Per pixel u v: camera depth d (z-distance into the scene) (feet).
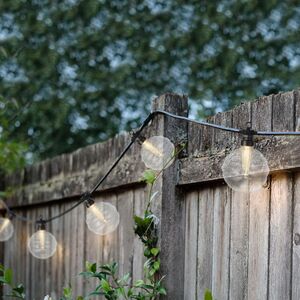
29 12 30.19
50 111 29.73
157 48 29.63
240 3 29.07
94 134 29.84
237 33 29.07
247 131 9.64
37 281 19.31
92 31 29.99
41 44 30.07
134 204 14.78
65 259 17.88
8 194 20.94
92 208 13.65
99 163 16.26
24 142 26.58
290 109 10.37
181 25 29.60
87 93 29.84
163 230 12.87
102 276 12.96
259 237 10.93
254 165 9.74
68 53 30.09
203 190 12.50
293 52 28.55
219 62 29.01
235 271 11.46
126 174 14.80
